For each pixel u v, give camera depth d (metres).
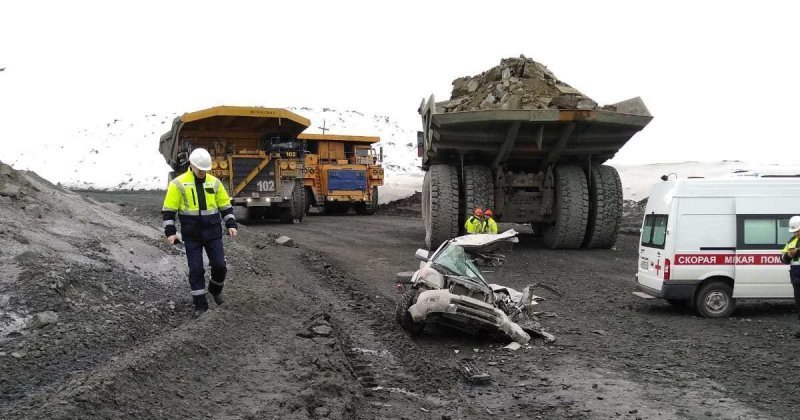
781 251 8.40
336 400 4.62
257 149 23.70
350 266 12.90
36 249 6.67
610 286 10.61
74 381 3.98
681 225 8.46
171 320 6.40
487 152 15.27
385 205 36.56
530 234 19.45
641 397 5.07
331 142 32.81
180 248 9.72
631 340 7.09
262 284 8.94
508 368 5.98
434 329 7.55
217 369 4.95
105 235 8.55
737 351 6.54
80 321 5.46
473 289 7.07
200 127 22.69
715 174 25.02
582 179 15.34
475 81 16.80
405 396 5.09
